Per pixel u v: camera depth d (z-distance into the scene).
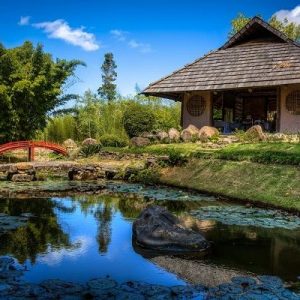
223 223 9.88
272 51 22.36
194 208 11.62
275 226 9.61
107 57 56.53
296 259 7.46
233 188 13.41
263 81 20.39
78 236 8.81
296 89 20.56
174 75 23.52
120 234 9.01
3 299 5.59
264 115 26.12
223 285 6.20
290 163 13.70
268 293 5.91
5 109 23.80
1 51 23.89
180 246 7.88
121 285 6.14
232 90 21.73
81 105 34.34
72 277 6.55
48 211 11.30
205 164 16.00
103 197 13.62
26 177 17.80
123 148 21.62
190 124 23.44
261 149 16.19
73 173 18.59
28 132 25.41
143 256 7.57
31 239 8.55
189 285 6.23
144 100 36.72
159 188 15.60
